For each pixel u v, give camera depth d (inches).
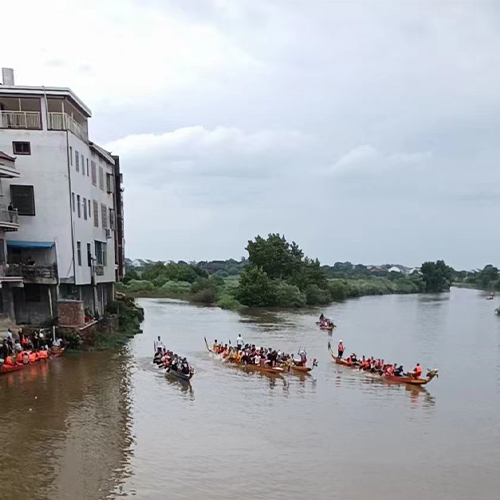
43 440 932.0
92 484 776.3
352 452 951.0
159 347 1658.5
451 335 2554.1
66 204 1680.6
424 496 788.6
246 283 4104.3
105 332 1929.1
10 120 1665.8
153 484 788.0
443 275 7012.8
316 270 5002.5
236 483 805.2
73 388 1259.2
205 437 995.3
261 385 1424.7
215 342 1989.4
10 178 1637.6
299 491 787.4
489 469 895.1
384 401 1300.4
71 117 1768.0
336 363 1772.9
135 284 5191.9
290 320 3134.8
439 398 1342.3
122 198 2519.7
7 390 1224.8
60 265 1683.1
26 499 721.6
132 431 1003.9
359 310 3981.3
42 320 1688.0
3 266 1535.4
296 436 1023.0
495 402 1314.0
